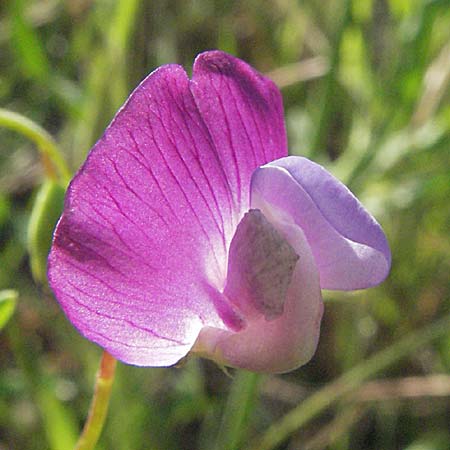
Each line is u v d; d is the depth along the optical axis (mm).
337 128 168
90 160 81
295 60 173
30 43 144
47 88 153
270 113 91
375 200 148
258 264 82
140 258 83
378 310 150
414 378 141
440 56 157
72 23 167
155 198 83
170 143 84
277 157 92
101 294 82
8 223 153
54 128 167
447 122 149
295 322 83
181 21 167
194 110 86
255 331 84
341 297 144
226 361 85
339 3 165
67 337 137
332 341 150
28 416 133
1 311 102
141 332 83
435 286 152
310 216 81
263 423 140
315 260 83
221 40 167
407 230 151
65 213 80
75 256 81
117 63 148
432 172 152
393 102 148
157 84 84
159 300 84
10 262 141
